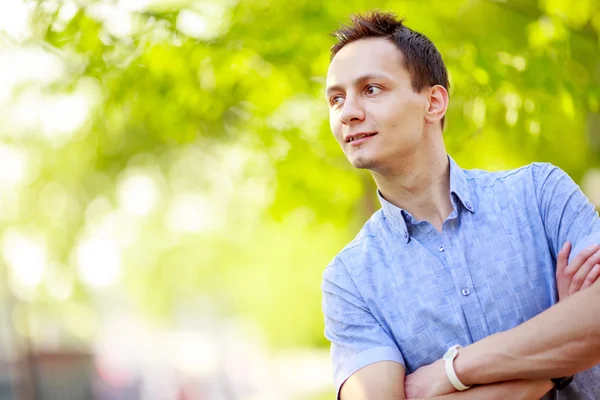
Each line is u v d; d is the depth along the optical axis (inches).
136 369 983.6
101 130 334.0
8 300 621.0
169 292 1205.1
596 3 234.5
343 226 307.9
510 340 100.0
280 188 290.8
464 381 101.7
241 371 1069.1
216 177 427.5
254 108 263.1
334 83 109.7
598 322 96.2
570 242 105.3
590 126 306.7
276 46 244.5
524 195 108.9
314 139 276.5
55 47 229.5
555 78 224.4
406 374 109.5
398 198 111.7
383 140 107.2
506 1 247.6
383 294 110.2
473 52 227.9
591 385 105.6
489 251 106.5
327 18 242.7
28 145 382.9
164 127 269.6
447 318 106.0
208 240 791.1
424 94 109.7
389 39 109.3
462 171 111.3
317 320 961.5
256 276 879.1
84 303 606.2
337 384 111.6
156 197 461.7
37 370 636.7
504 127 234.2
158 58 238.2
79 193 447.8
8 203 450.6
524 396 100.5
